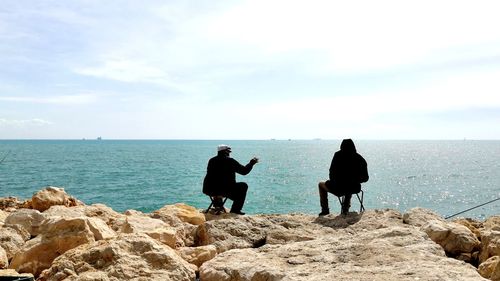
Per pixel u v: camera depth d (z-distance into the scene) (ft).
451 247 21.44
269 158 402.52
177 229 25.63
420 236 20.86
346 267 16.55
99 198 128.67
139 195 135.44
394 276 14.94
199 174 211.41
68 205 33.22
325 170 256.11
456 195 164.04
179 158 378.32
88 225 21.40
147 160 341.41
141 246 18.58
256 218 27.91
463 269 15.62
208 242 24.57
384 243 19.67
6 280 16.80
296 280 15.31
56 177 191.72
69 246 20.15
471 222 30.45
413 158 464.24
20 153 465.47
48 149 628.69
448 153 629.92
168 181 177.37
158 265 17.78
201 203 119.24
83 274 16.56
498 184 203.82
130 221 24.88
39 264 19.53
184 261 18.97
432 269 15.46
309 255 19.12
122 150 606.96
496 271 16.66
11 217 24.98
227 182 33.83
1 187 152.76
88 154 455.63
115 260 17.51
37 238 20.94
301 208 118.42
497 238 20.62
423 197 156.97
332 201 131.85
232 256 19.69
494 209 133.59
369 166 325.42
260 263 17.98
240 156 431.43
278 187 165.68
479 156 529.04
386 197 154.20
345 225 28.19
